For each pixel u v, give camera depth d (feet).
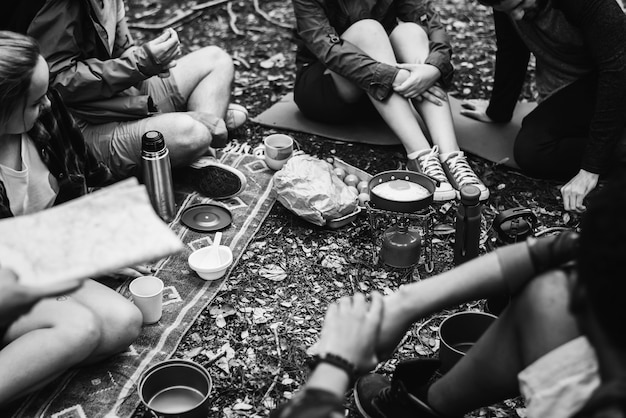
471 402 6.82
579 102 11.97
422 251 11.02
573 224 11.68
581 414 4.68
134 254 5.10
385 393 7.57
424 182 10.59
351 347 5.67
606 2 10.78
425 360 7.16
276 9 18.13
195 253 10.50
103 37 11.21
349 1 12.87
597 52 10.88
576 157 12.28
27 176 9.26
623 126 11.19
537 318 5.66
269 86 15.25
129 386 8.77
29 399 8.56
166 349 9.32
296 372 9.14
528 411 5.63
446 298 6.00
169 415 7.98
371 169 12.80
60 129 9.73
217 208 11.69
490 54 16.40
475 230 10.03
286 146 12.49
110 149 11.67
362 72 12.24
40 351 8.00
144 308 9.48
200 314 9.93
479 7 18.26
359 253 11.04
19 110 8.68
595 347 5.11
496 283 5.96
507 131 13.73
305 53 13.53
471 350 6.66
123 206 5.33
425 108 12.56
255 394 8.86
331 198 11.24
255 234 11.33
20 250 5.23
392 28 13.52
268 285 10.46
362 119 13.98
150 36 16.97
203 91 12.84
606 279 4.92
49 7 10.61
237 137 13.60
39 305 8.38
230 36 17.01
